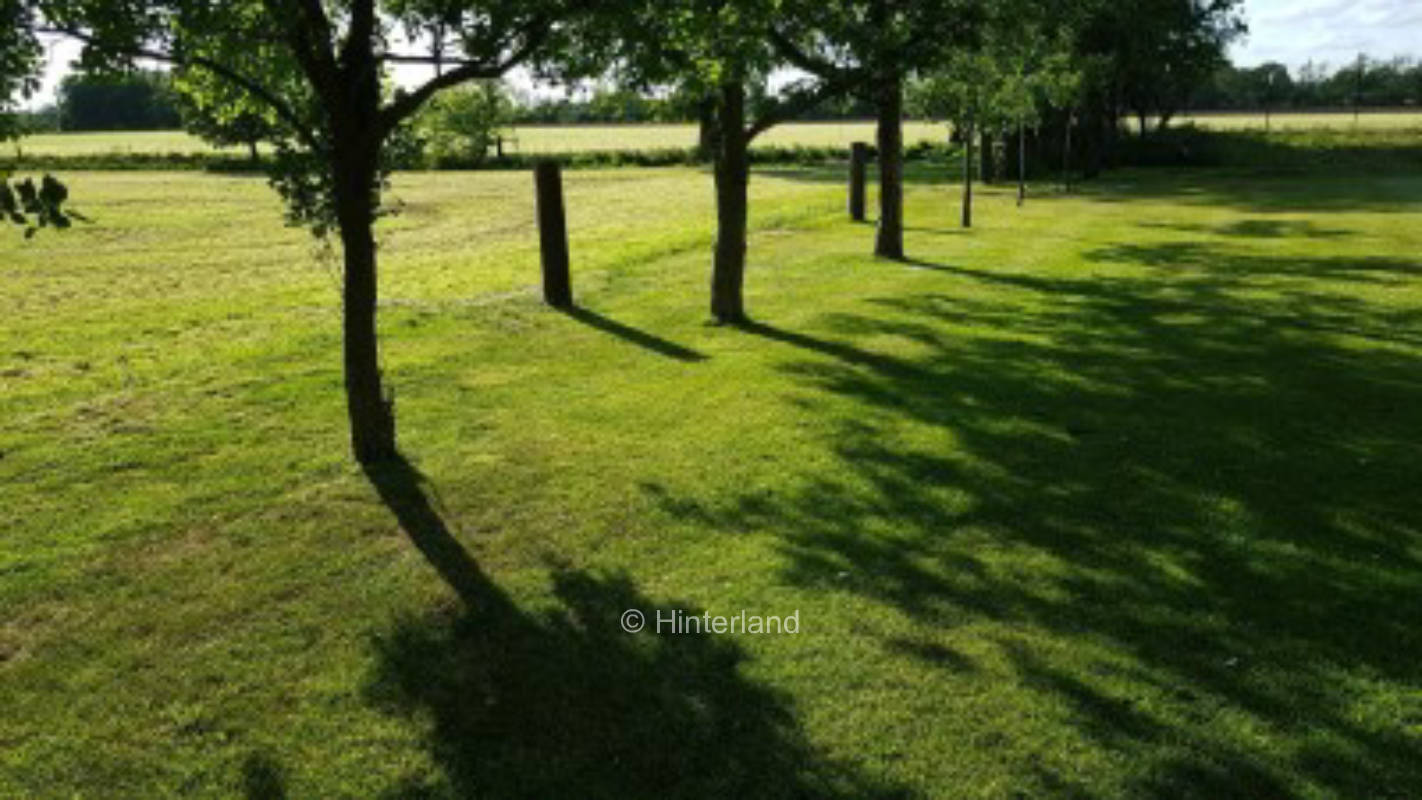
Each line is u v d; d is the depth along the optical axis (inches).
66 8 267.1
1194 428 381.7
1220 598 252.4
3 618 252.2
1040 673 220.4
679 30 377.7
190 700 218.1
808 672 222.4
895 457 354.9
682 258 820.0
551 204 605.9
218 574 275.0
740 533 295.7
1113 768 189.2
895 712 207.5
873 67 574.9
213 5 277.3
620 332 550.3
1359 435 370.9
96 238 1054.4
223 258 910.4
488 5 312.3
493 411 413.7
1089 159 1752.0
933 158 2228.1
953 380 450.0
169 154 2588.6
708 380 454.6
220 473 348.2
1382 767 188.7
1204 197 1336.1
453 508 316.8
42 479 343.0
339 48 314.7
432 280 748.0
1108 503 312.5
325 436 386.0
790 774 189.3
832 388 439.5
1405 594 253.1
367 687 221.3
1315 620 241.4
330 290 729.6
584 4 316.2
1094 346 509.4
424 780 190.2
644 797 184.2
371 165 323.0
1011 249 848.3
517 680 222.7
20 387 459.2
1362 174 1710.1
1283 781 185.2
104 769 195.8
